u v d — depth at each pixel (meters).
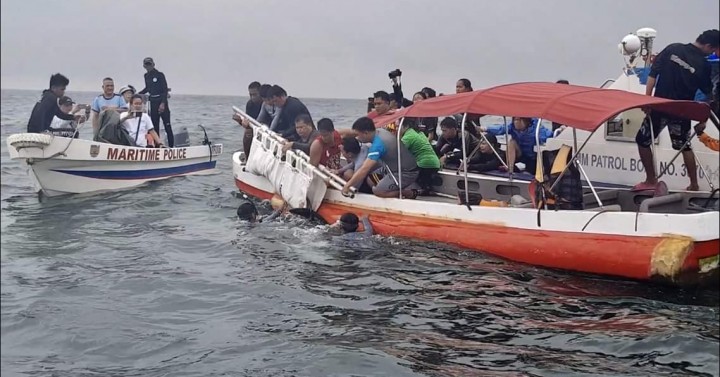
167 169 14.55
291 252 8.73
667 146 9.23
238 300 7.08
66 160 12.59
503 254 8.05
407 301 6.92
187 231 10.06
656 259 6.93
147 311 6.86
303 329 6.27
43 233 10.07
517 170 10.76
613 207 7.96
